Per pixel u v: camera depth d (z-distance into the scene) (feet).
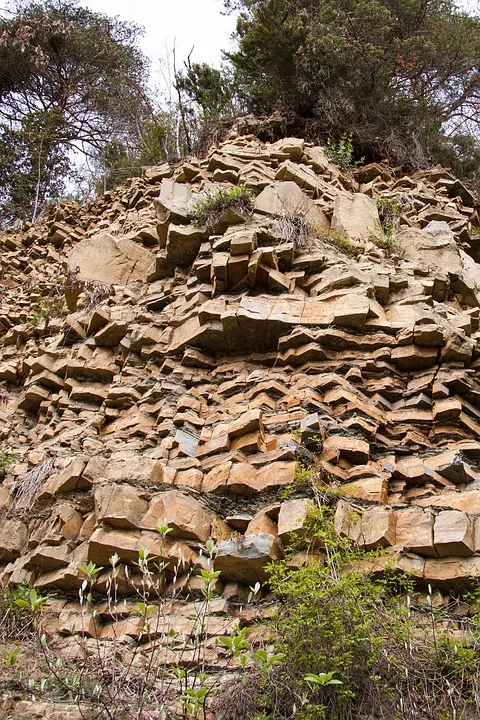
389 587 18.20
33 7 78.38
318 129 48.85
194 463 22.54
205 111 55.11
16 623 19.72
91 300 32.86
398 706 15.01
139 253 35.37
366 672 15.43
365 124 49.44
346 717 14.93
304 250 29.58
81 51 77.05
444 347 24.68
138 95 75.36
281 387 24.72
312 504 19.58
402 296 27.89
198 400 25.81
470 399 24.34
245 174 36.19
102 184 64.03
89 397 29.04
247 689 15.85
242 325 26.32
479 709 14.87
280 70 50.78
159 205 32.71
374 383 24.67
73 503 22.13
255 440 22.31
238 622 18.07
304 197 33.17
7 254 49.78
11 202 70.49
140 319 30.09
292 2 55.06
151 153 58.13
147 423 25.67
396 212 37.06
